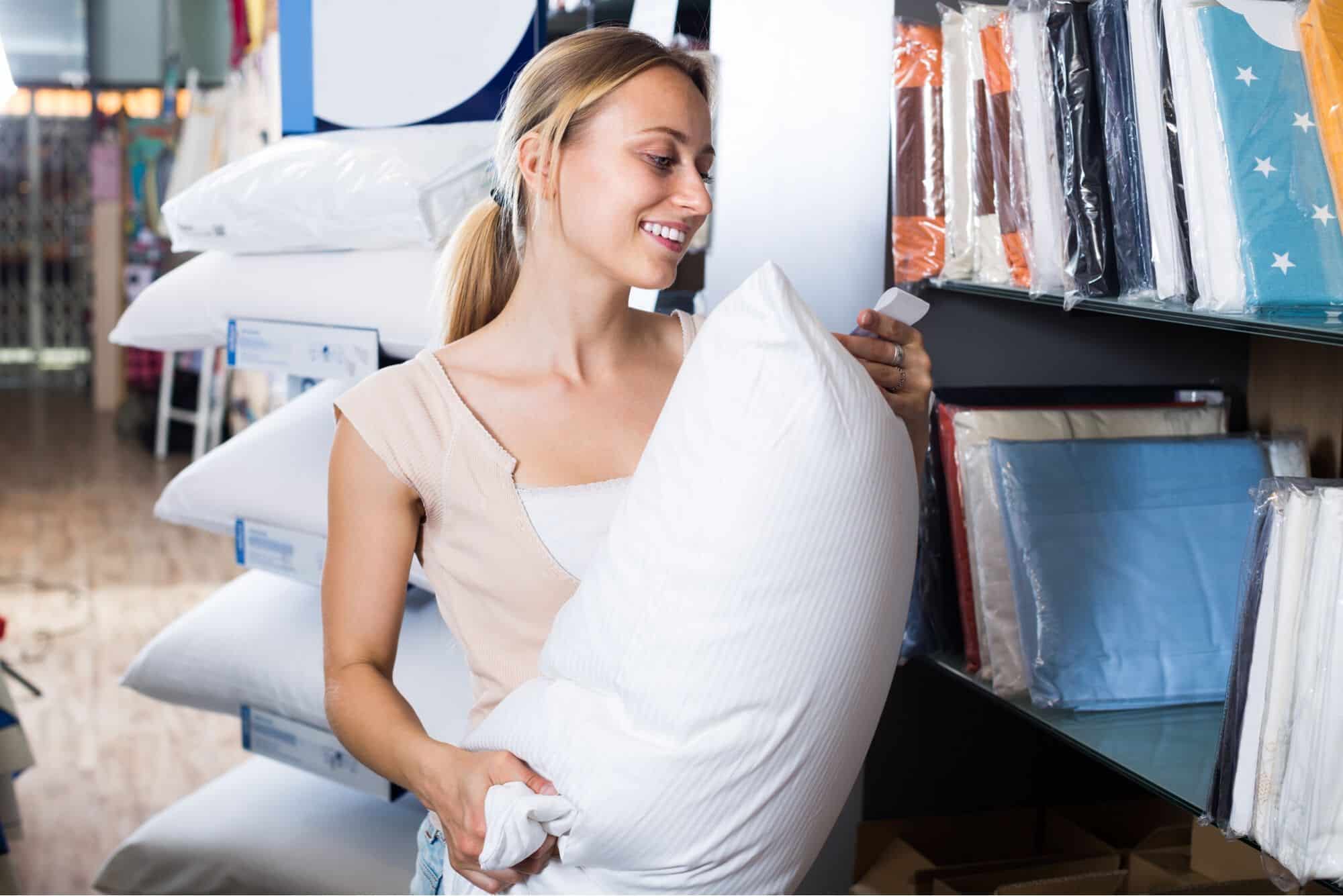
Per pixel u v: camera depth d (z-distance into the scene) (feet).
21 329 31.86
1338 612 4.07
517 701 3.91
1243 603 4.42
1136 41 4.92
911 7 6.37
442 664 7.06
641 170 3.97
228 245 7.82
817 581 3.54
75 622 14.46
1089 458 5.92
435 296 4.96
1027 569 5.69
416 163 7.00
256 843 7.50
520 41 7.45
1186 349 6.84
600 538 4.10
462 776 3.80
